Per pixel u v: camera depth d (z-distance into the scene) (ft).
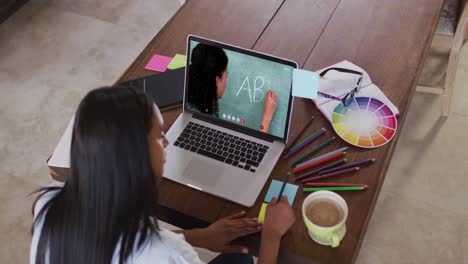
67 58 9.42
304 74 4.38
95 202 2.87
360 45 5.51
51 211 3.02
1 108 8.68
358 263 6.56
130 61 9.27
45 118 8.50
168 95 5.16
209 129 4.83
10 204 7.47
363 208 4.24
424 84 8.09
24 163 7.93
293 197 4.35
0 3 10.02
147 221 3.01
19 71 9.27
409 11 5.82
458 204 6.97
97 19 10.07
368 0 6.00
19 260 6.93
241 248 4.40
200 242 4.17
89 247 3.00
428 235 6.72
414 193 7.10
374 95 5.01
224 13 6.05
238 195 4.38
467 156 7.41
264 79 4.47
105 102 2.80
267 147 4.65
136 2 10.32
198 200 4.42
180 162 4.63
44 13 10.28
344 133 4.71
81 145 2.79
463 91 8.16
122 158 2.77
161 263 3.12
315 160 4.56
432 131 7.71
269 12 6.00
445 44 7.14
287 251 4.06
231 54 4.49
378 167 4.49
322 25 5.78
